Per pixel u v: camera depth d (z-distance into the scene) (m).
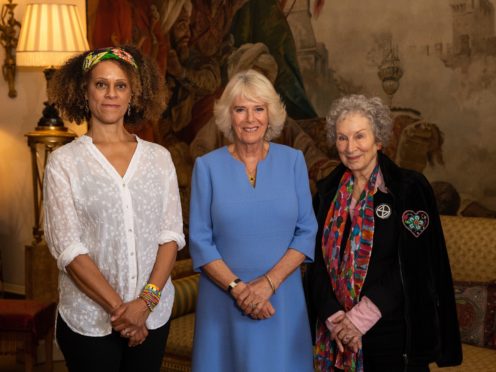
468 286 3.84
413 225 2.66
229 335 2.74
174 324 4.23
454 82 4.81
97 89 2.51
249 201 2.71
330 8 5.33
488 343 3.70
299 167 2.83
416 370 2.67
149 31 6.16
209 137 6.00
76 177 2.46
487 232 4.08
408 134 5.05
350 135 2.71
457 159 4.85
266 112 2.74
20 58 5.48
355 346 2.66
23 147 6.62
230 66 5.88
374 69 5.16
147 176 2.56
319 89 5.46
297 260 2.73
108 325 2.49
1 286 6.80
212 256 2.71
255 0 5.70
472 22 4.70
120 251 2.47
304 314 2.81
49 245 2.49
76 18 5.54
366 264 2.69
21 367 4.93
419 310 2.64
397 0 5.00
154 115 2.77
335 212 2.82
